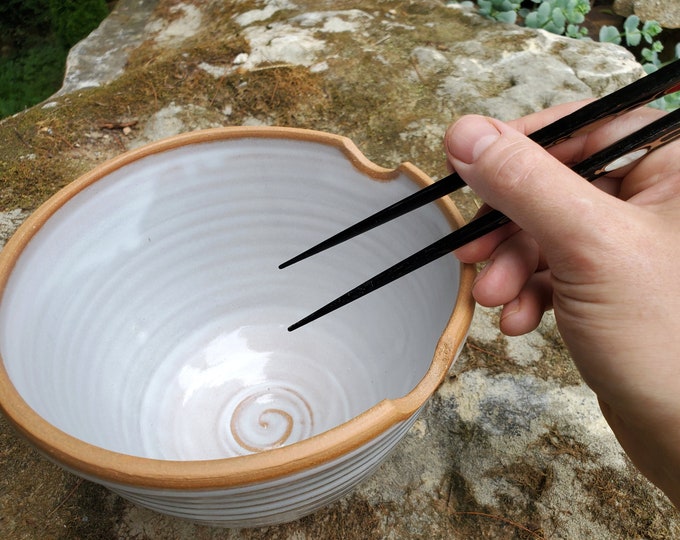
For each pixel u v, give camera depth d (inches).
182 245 9.2
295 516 7.2
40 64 27.6
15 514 8.9
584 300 6.6
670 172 7.3
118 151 14.3
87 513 8.9
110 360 8.6
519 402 9.7
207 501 5.6
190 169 8.6
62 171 13.7
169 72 15.6
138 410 8.8
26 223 7.1
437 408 9.7
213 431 9.2
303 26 17.0
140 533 8.7
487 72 15.5
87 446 5.3
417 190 7.8
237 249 9.6
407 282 8.4
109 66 18.0
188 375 9.5
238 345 9.9
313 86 15.0
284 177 8.8
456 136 6.5
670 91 6.4
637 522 8.6
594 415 9.6
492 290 7.7
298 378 9.6
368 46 16.2
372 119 14.4
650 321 6.3
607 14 23.6
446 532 8.6
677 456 6.7
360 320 9.4
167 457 8.6
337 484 6.3
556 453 9.2
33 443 5.5
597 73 15.4
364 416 5.4
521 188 6.1
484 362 10.2
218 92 15.1
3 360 6.1
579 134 7.0
